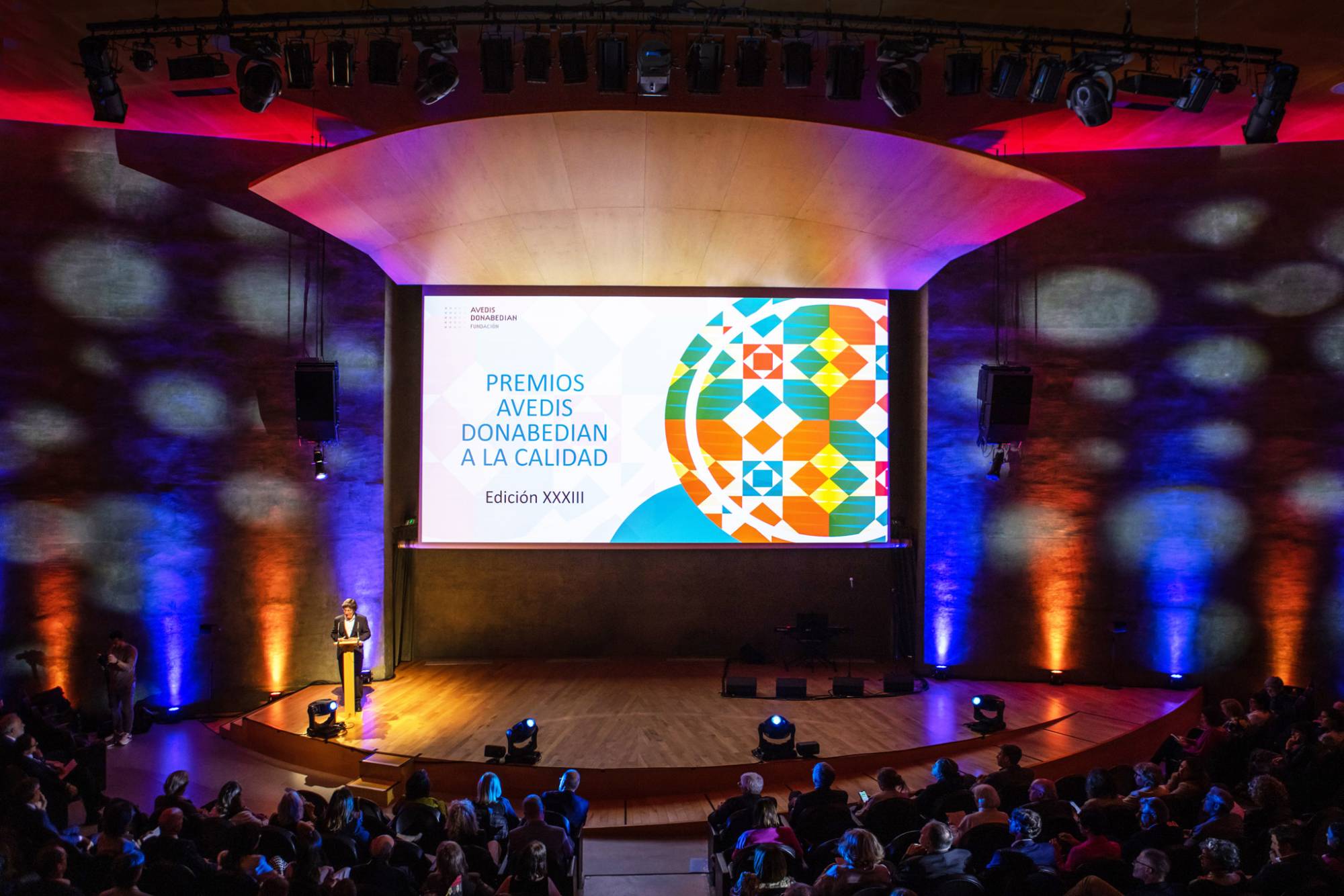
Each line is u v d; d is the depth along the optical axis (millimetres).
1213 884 4469
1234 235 11875
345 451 12164
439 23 8008
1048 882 4496
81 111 11102
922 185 10039
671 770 9102
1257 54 8773
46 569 11203
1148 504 12055
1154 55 8383
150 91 10430
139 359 11539
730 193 10359
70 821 8438
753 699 11344
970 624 12359
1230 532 11883
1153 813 5445
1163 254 12016
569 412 12672
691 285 12734
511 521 12648
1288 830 4793
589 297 12719
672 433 12719
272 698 11680
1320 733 7957
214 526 11742
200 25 8078
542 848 5090
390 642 12516
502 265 12070
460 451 12648
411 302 13289
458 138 9242
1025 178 9609
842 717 10633
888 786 6426
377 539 12211
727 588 13398
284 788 9344
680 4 8492
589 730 10195
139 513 11500
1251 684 11828
